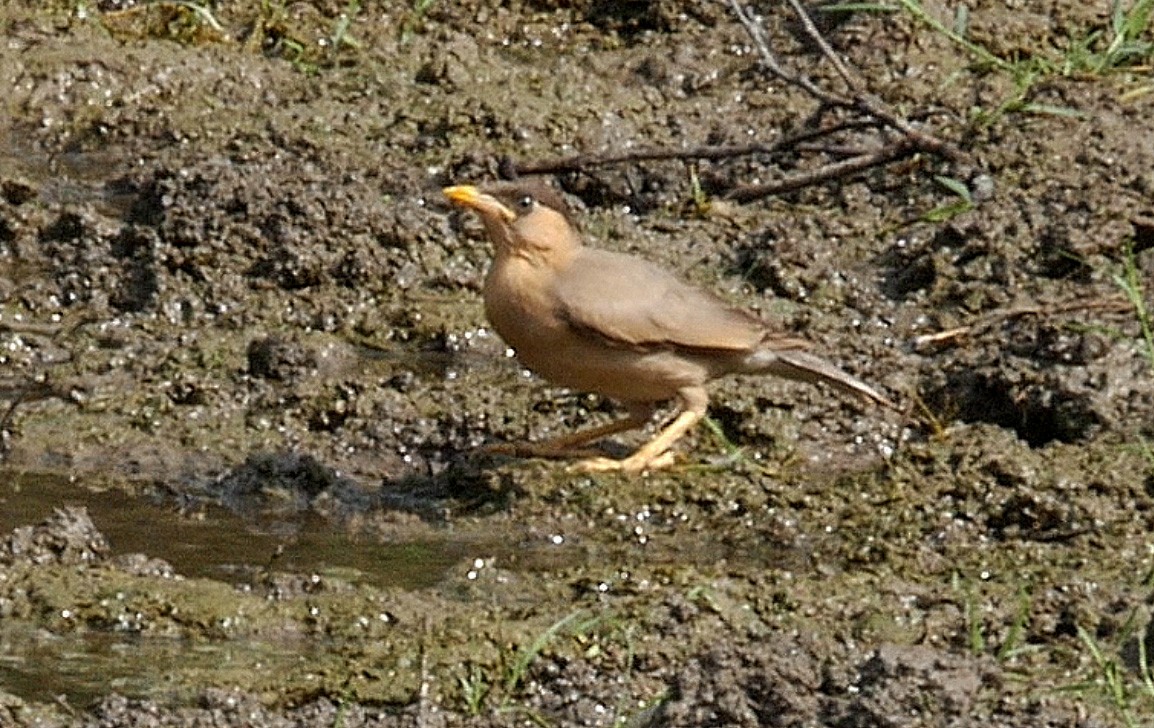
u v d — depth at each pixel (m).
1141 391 13.89
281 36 19.67
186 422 14.15
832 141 17.69
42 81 18.94
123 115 18.66
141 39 19.56
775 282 15.97
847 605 11.77
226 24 20.00
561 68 19.00
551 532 12.93
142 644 11.38
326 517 13.17
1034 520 12.80
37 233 16.53
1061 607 11.63
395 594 11.84
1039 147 17.05
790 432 13.98
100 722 10.45
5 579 11.84
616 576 12.16
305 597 11.80
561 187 17.31
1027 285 15.66
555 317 13.17
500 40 19.56
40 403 14.40
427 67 19.02
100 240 16.31
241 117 18.59
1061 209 16.23
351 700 10.85
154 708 10.53
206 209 16.25
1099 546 12.55
